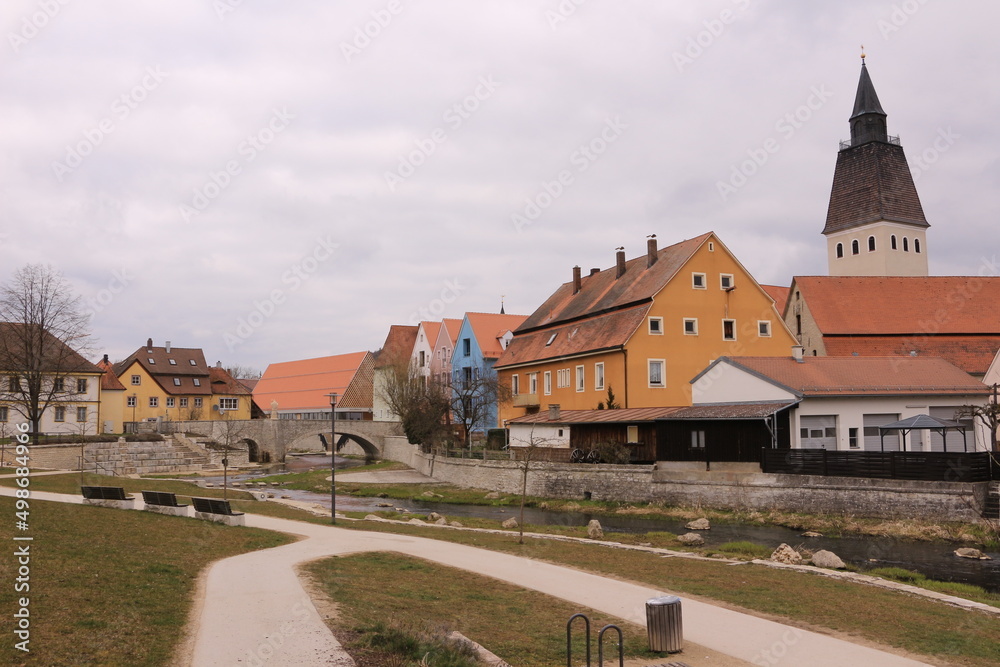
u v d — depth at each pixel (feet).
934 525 107.24
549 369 206.80
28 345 191.31
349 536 84.33
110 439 215.51
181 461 221.66
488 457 182.29
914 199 263.08
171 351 328.70
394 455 257.75
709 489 131.64
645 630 47.37
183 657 36.09
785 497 123.13
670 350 174.91
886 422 135.23
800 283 209.26
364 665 35.70
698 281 179.11
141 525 74.95
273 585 52.21
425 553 72.90
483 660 37.93
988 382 155.33
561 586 59.62
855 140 268.21
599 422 155.84
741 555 84.02
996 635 49.73
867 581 68.54
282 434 258.98
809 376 138.00
